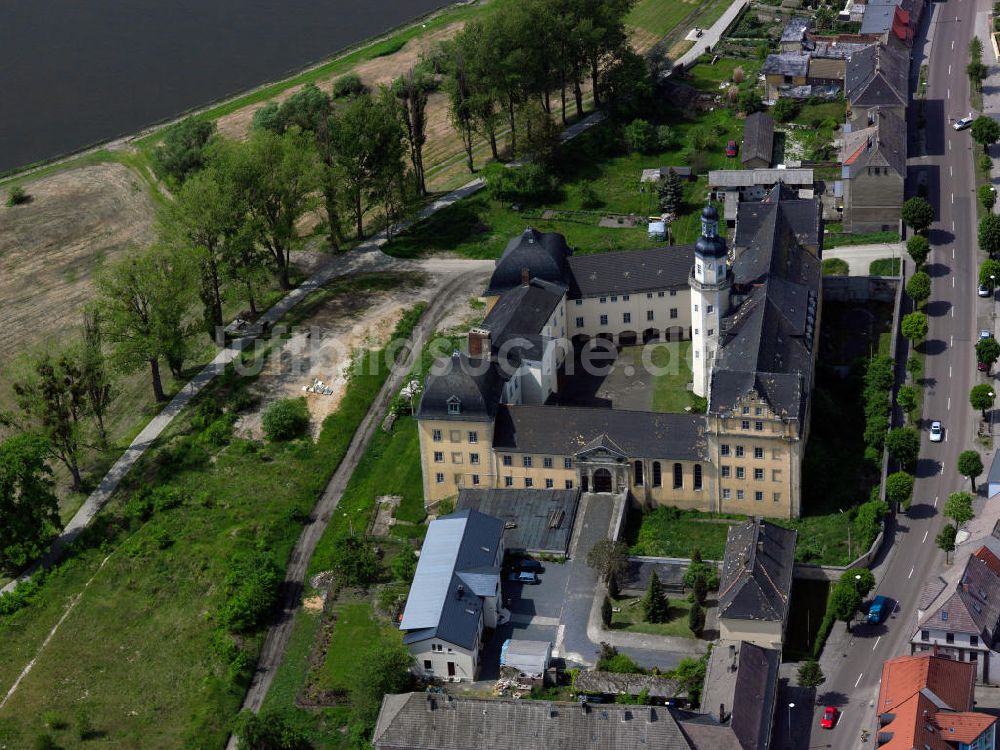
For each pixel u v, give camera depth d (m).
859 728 183.62
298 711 198.50
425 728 180.50
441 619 197.25
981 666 188.75
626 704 183.25
